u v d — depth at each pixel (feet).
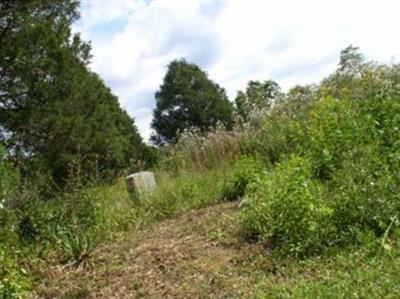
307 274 15.66
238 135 38.45
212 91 158.81
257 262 17.44
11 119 58.49
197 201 28.66
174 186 31.01
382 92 25.03
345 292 13.53
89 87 70.74
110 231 25.77
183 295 16.22
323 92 36.01
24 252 21.40
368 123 22.90
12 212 22.31
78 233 22.07
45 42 59.88
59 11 63.52
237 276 16.81
